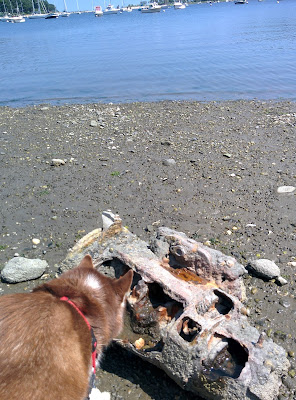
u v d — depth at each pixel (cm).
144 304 57
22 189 126
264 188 120
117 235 67
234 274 60
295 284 79
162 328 55
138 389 57
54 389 33
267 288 78
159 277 57
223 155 147
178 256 62
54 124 202
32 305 36
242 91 270
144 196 118
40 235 100
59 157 151
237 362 51
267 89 271
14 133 188
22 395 31
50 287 40
